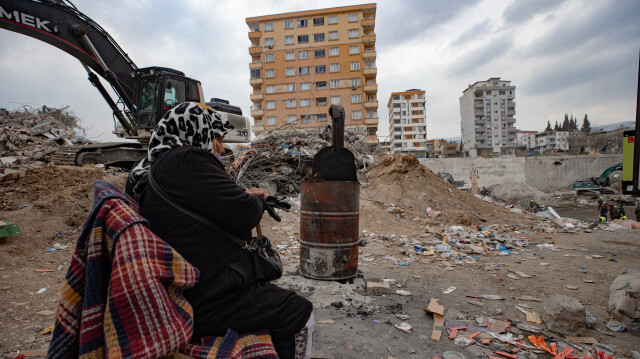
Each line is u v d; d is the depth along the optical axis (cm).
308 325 157
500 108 14175
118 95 1020
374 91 5441
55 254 512
